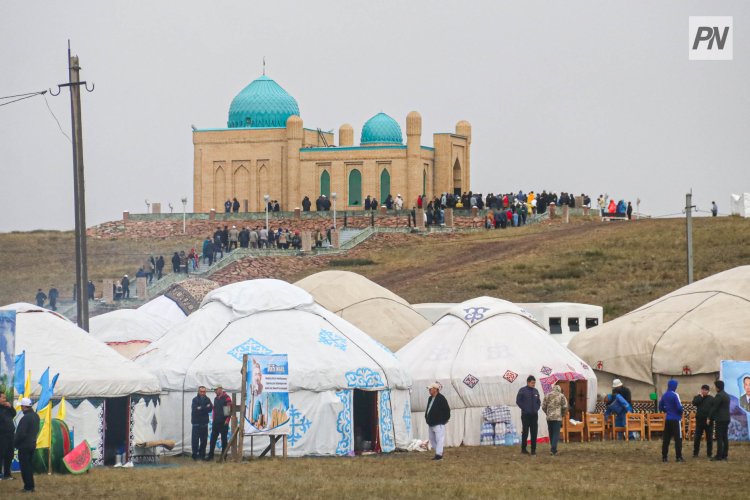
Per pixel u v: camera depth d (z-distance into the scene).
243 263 103.81
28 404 33.09
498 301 52.53
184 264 103.69
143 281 92.94
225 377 44.38
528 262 101.12
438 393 42.09
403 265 104.81
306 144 140.75
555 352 50.34
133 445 42.47
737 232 103.69
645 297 87.25
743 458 41.09
